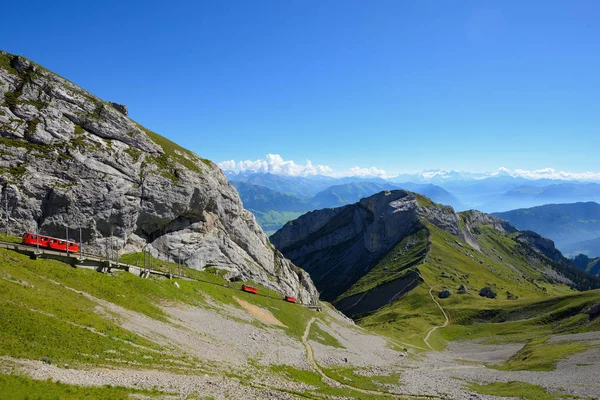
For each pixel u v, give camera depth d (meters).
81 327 50.53
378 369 97.12
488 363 137.38
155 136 129.88
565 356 111.75
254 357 72.56
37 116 94.81
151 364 49.12
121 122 111.62
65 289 62.25
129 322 61.44
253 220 165.00
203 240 130.38
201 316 84.62
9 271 57.38
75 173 94.06
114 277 78.81
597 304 179.25
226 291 112.75
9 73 96.31
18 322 43.88
